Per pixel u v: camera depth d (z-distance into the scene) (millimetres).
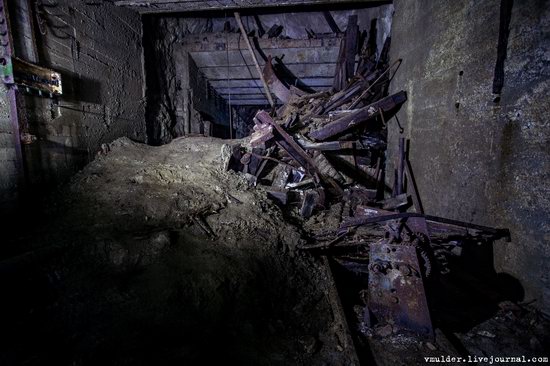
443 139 4219
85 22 5113
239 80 9984
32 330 2402
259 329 2793
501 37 3105
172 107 8508
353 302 3355
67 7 4648
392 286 2811
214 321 2750
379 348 2637
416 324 2734
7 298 2602
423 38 4816
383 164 6480
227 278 3080
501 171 3197
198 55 8617
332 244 3986
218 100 11453
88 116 5160
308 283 3559
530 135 2854
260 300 3084
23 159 3764
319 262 3938
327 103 6613
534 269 2875
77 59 4883
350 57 7477
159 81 7906
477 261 3635
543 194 2758
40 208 3947
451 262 3910
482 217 3482
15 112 3631
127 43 6441
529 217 2902
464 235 3557
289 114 6953
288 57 8422
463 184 3783
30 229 3539
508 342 2664
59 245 3125
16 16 3678
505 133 3125
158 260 3197
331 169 5977
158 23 7762
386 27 6992
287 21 8055
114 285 2912
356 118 5719
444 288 3430
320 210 5535
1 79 3477
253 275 3254
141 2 5984
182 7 6457
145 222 3828
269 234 4020
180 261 3203
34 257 2848
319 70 8867
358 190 5848
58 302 2699
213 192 4734
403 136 5527
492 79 3268
